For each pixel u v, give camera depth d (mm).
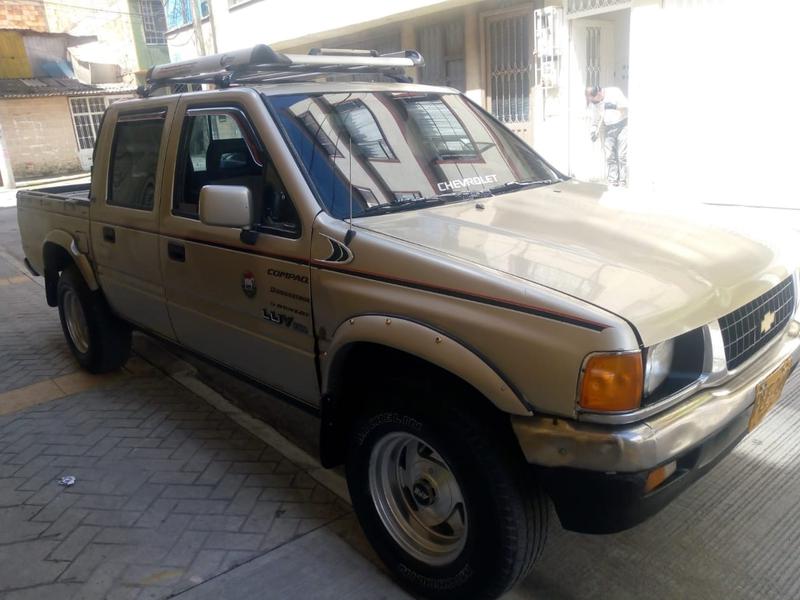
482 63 11750
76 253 4605
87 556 2949
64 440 4020
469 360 2244
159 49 25734
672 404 2162
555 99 10633
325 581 2748
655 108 9148
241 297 3242
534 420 2166
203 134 3516
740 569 2709
